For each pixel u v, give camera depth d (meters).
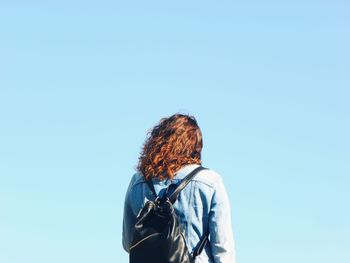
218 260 3.60
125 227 3.84
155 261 3.46
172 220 3.52
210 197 3.63
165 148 3.70
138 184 3.77
